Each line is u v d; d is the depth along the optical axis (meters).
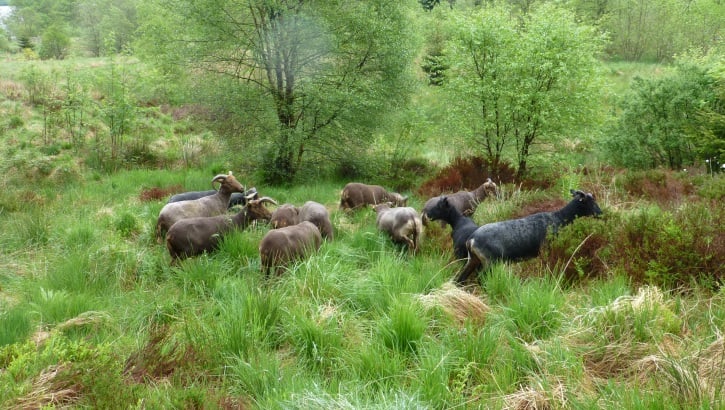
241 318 4.76
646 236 5.84
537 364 4.02
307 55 13.62
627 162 13.21
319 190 12.42
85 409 3.58
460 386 3.78
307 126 13.66
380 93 13.66
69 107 16.38
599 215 6.72
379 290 5.61
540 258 6.19
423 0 34.56
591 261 5.93
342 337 4.70
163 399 3.70
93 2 41.31
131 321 5.33
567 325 4.61
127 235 8.52
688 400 3.35
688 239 5.47
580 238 6.19
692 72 13.23
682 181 9.89
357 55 13.85
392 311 4.75
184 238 6.87
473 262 6.29
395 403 3.46
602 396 3.56
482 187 9.68
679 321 4.44
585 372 3.93
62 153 15.24
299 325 4.74
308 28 12.94
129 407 3.45
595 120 11.91
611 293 5.07
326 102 12.94
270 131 13.59
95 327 5.09
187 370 4.18
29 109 18.30
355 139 14.17
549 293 5.11
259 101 13.52
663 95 12.86
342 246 7.21
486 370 4.02
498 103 11.51
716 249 5.34
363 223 9.19
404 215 7.41
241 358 4.32
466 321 4.70
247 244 7.00
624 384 3.60
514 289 5.52
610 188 9.89
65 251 7.67
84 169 14.67
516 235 6.30
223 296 5.68
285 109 13.64
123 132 15.98
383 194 10.24
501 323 4.72
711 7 27.36
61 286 6.24
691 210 6.52
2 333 4.65
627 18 29.27
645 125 13.14
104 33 38.28
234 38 13.23
